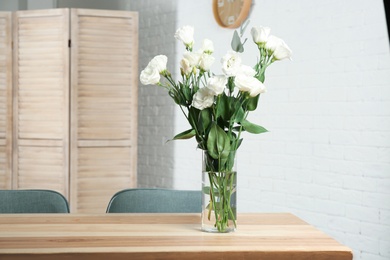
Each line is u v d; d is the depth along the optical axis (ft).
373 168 13.46
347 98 13.99
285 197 15.53
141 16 19.80
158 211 9.76
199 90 7.16
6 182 18.81
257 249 6.72
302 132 15.06
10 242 6.88
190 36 7.50
